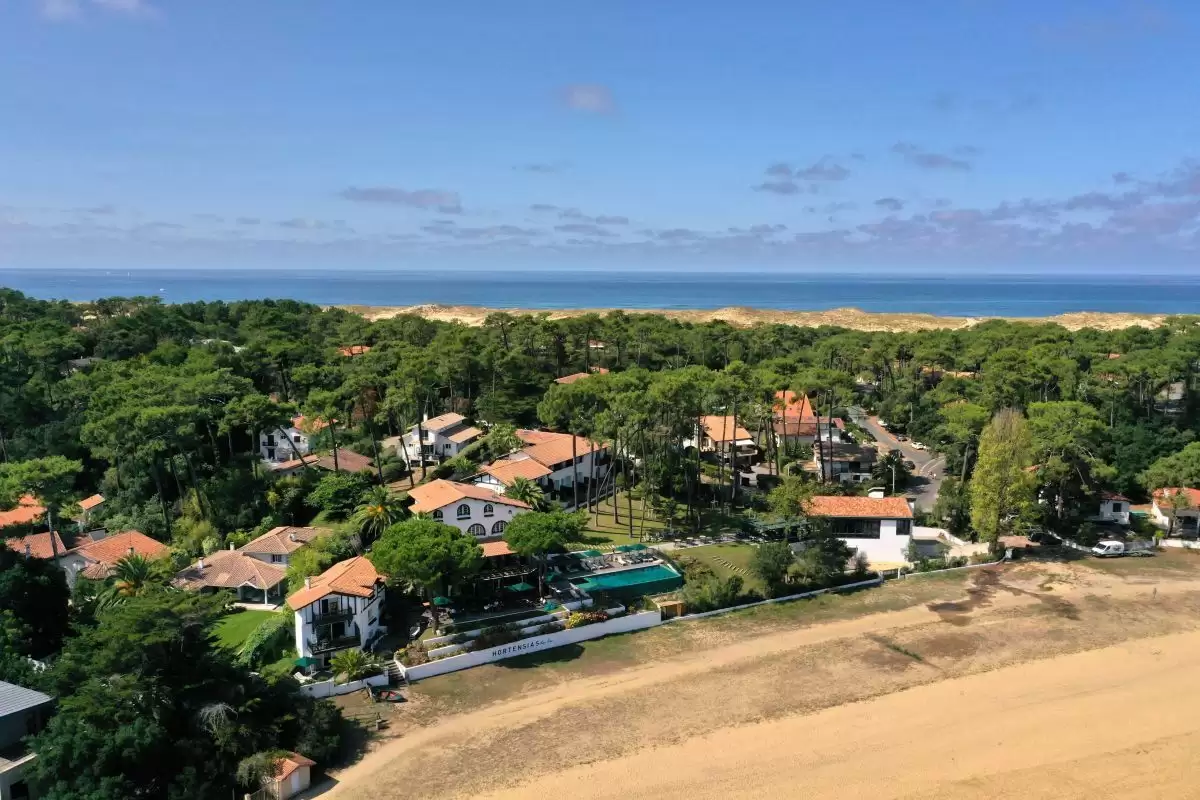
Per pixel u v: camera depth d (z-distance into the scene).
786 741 48.66
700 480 95.50
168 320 152.00
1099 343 147.38
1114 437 100.06
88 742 39.56
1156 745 47.94
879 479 98.25
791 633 63.59
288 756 43.34
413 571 57.16
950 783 44.53
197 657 44.91
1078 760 46.56
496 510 73.81
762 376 107.50
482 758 46.72
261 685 46.94
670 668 57.84
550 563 71.88
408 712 51.47
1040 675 56.62
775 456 104.19
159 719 42.12
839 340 163.38
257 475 86.31
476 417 116.62
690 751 47.62
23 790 40.81
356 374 110.19
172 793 39.66
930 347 150.00
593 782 44.62
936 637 62.72
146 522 79.38
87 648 45.66
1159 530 83.50
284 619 59.12
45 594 55.69
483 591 66.44
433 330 165.12
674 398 82.81
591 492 95.06
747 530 82.50
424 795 43.34
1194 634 62.72
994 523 78.06
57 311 164.75
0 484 63.91
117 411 79.25
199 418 85.62
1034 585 72.88
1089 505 88.88
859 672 57.25
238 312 188.62
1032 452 80.56
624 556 74.25
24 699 43.34
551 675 56.62
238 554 69.25
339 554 67.50
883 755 47.22
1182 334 155.12
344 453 97.62
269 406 86.50
